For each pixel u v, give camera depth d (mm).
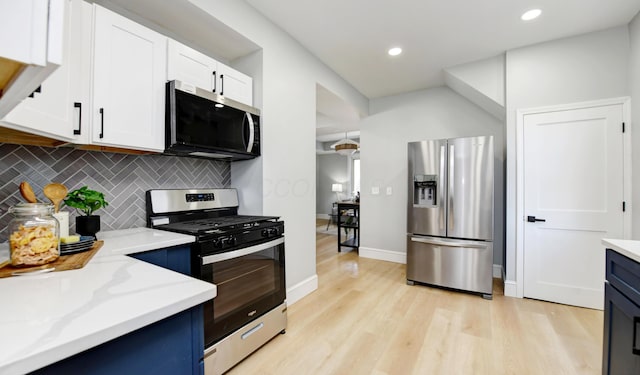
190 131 1745
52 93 1170
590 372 1632
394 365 1703
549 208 2604
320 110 4336
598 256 2436
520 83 2736
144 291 732
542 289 2641
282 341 1962
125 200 1798
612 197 2381
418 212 3057
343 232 6938
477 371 1647
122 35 1504
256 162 2309
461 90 3439
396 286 3061
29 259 930
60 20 438
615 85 2375
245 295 1755
